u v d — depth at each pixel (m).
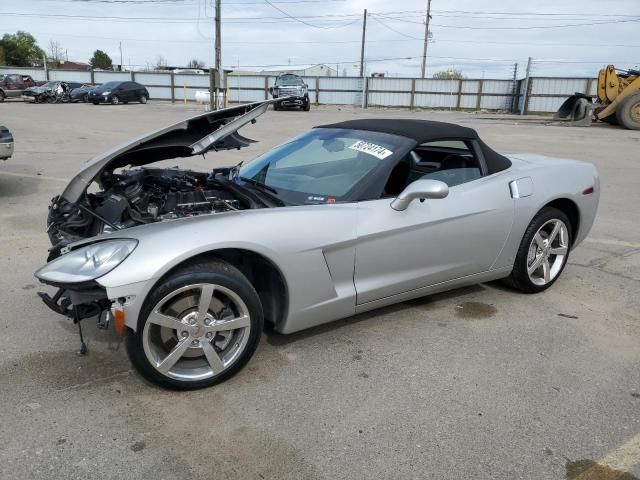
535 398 2.92
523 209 4.01
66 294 3.05
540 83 33.50
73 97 34.34
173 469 2.33
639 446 2.55
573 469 2.39
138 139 3.54
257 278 3.21
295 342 3.46
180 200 3.55
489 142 15.03
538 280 4.36
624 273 4.93
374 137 3.77
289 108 29.86
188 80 40.19
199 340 2.84
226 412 2.73
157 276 2.60
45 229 5.88
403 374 3.13
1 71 44.47
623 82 20.67
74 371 3.05
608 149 13.89
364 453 2.46
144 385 2.94
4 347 3.29
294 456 2.43
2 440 2.46
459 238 3.68
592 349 3.48
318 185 3.51
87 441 2.48
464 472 2.36
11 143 7.18
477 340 3.56
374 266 3.35
